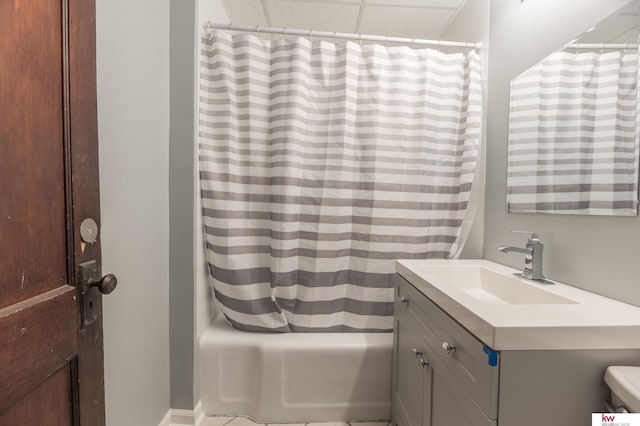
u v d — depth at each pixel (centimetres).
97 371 64
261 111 148
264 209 151
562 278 106
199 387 142
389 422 144
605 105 91
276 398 141
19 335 46
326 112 150
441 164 156
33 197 49
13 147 46
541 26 118
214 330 152
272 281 148
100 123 89
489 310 73
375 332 155
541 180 117
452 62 155
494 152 147
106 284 62
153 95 120
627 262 83
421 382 105
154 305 122
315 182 151
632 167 83
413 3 168
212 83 143
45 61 51
